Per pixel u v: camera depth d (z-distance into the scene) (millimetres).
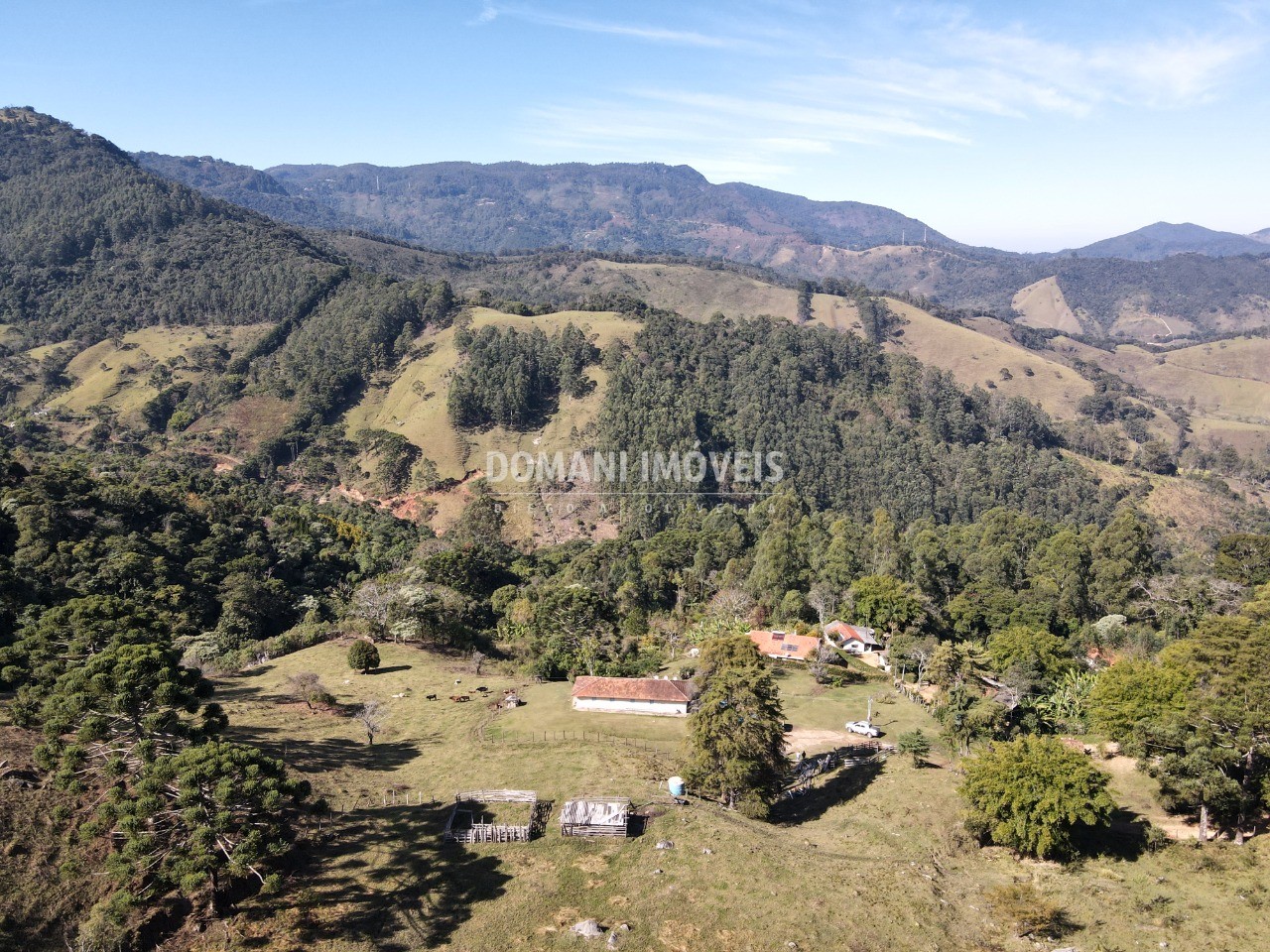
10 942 32844
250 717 62062
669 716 65500
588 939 35656
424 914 37219
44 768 39250
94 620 49844
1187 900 39500
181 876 32781
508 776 52250
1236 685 47719
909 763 57156
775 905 38281
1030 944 36500
